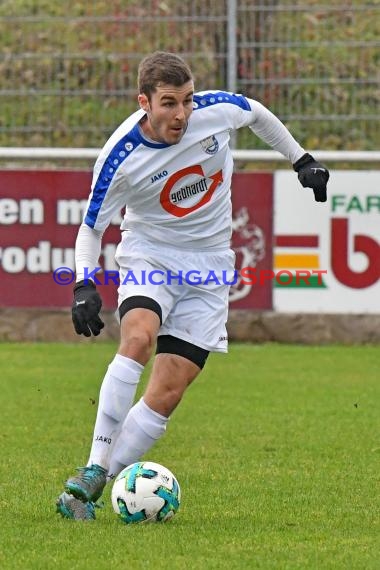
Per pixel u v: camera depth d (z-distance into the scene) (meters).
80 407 30.80
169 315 19.25
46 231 42.69
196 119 18.73
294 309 42.94
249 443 26.23
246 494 20.77
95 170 18.80
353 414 30.20
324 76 43.16
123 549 16.38
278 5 42.97
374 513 19.22
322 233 42.34
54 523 18.06
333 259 42.50
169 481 18.31
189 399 32.25
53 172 42.47
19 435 27.00
